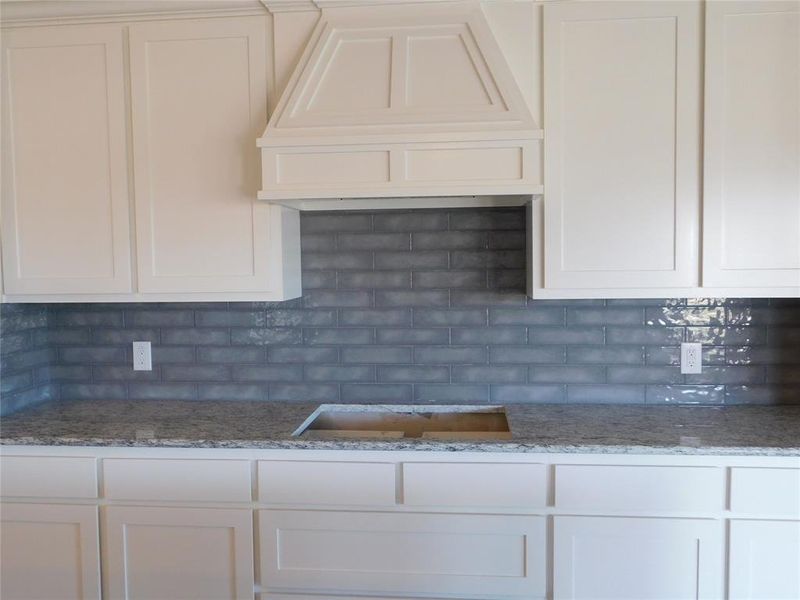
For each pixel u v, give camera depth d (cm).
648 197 192
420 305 231
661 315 223
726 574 173
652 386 224
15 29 207
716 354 221
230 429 197
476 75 190
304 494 182
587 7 191
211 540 186
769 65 186
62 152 208
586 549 176
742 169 188
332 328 235
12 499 191
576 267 195
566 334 226
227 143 203
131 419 210
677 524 173
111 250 208
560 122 193
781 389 221
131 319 240
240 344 238
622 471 174
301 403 233
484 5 195
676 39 189
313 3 196
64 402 239
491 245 228
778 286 189
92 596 189
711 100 188
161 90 204
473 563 179
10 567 192
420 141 185
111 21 205
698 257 191
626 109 191
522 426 195
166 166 205
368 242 231
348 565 183
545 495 176
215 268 205
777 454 170
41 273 211
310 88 193
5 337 219
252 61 201
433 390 232
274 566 184
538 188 181
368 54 194
